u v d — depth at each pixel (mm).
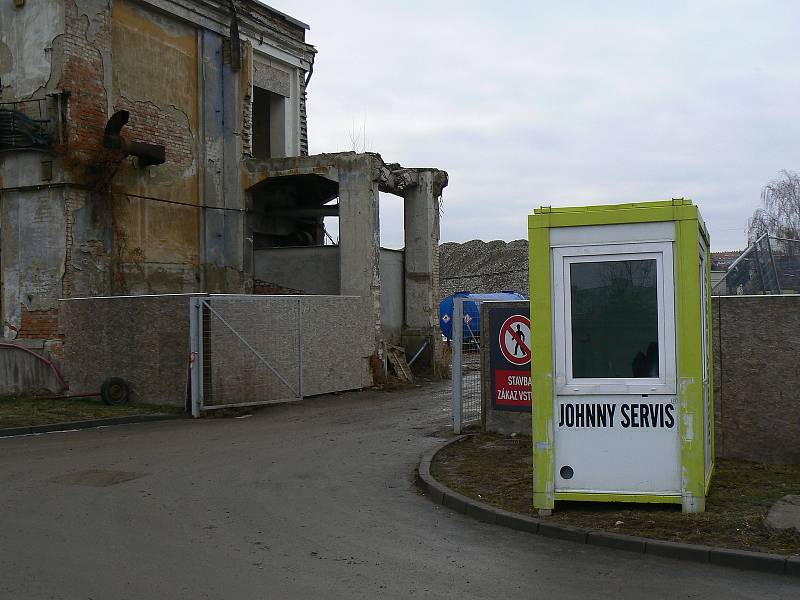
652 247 7836
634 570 6508
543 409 8031
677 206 7766
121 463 10969
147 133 20156
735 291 12164
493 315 12898
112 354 16656
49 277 17766
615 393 7910
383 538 7477
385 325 24500
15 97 18078
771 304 10125
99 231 18484
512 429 12828
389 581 6188
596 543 7234
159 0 20297
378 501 9016
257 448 12305
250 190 23047
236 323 16531
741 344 10250
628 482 7883
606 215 7910
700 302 7777
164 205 20609
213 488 9516
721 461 10203
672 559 6797
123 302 16562
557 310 8062
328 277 22828
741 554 6555
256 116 26531
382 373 21188
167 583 6027
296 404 17688
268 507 8617
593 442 7961
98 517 8039
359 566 6574
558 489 8008
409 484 9922
